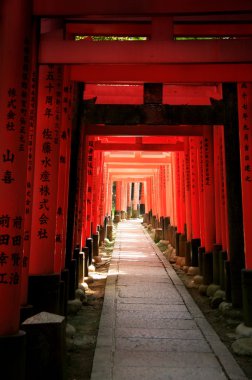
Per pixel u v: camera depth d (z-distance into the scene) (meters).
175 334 6.72
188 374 5.10
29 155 5.65
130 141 15.51
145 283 10.98
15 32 4.45
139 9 5.12
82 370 5.36
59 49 5.46
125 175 29.62
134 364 5.41
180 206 15.35
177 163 15.59
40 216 6.22
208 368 5.29
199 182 11.37
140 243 21.30
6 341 3.93
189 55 5.42
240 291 7.83
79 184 10.22
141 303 8.83
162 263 14.48
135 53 5.44
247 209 6.70
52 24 6.53
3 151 4.30
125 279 11.50
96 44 5.46
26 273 5.55
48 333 4.28
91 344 6.36
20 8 4.48
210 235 10.55
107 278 11.73
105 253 17.80
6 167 4.28
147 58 5.43
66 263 8.42
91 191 13.27
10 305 4.09
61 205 7.00
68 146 7.71
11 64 4.41
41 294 6.01
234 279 7.89
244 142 6.75
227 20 6.67
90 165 13.00
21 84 4.42
